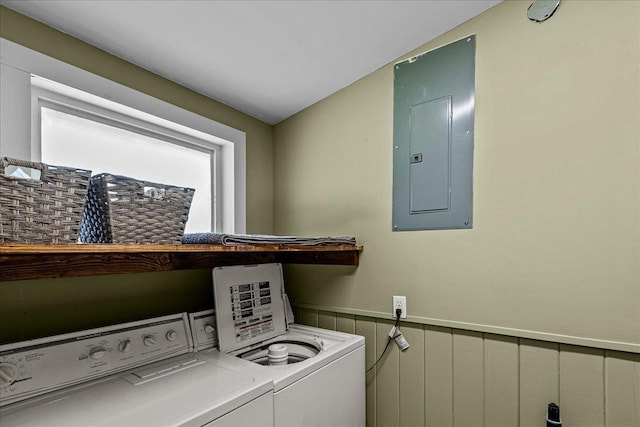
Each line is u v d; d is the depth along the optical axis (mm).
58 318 1149
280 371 1141
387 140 1672
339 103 1838
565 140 1261
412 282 1569
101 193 890
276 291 1742
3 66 1026
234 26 1269
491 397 1369
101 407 893
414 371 1550
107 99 1283
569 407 1221
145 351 1211
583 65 1239
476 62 1450
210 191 1828
